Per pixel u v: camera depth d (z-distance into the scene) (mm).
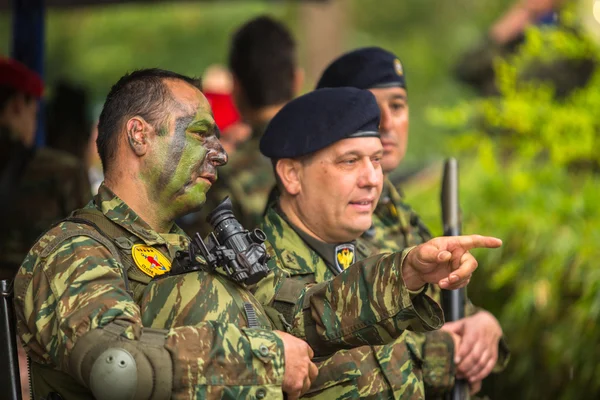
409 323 6316
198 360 5711
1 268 10844
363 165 7566
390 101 8977
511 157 12672
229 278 6438
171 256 6734
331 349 6605
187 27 40000
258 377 5805
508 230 11156
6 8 14492
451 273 6020
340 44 36812
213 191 10625
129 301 5930
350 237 7688
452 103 37750
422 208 12352
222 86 18016
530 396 10977
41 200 11117
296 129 7645
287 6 39406
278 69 11625
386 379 7570
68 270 6074
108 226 6605
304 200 7691
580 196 11258
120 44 39969
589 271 10617
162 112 6656
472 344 8750
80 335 5727
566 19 12570
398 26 41562
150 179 6672
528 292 10727
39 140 12703
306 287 6961
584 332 10594
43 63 13031
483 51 15336
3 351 6473
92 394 6180
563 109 11680
